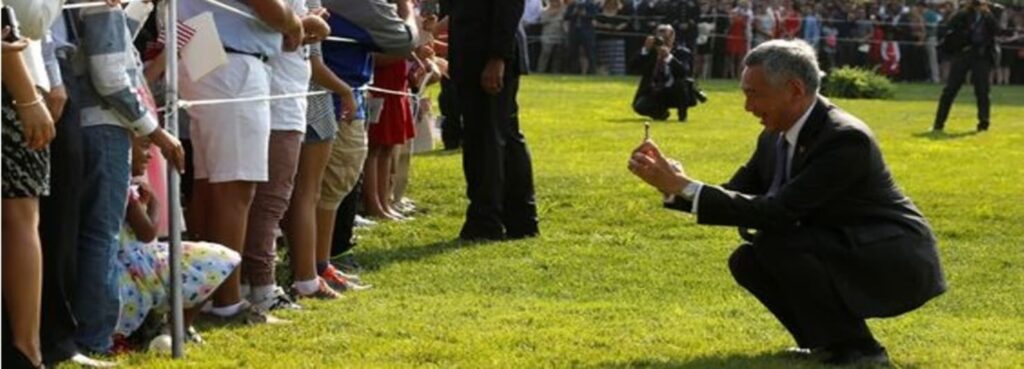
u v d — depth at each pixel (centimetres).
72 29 719
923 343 873
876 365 780
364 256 1184
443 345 818
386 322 887
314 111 945
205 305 870
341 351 796
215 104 827
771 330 901
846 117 778
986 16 2608
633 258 1231
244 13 835
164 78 818
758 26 4416
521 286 1093
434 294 1037
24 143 666
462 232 1296
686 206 766
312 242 969
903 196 791
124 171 743
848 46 4512
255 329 845
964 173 1870
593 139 2216
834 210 779
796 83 770
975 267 1235
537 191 1566
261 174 845
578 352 814
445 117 1908
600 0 4319
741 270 805
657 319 938
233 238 845
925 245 779
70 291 730
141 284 779
